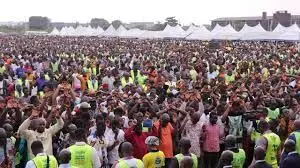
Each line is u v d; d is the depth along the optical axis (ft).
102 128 36.17
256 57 141.49
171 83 72.02
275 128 38.86
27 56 114.62
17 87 63.87
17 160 33.96
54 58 120.67
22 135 33.81
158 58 131.95
